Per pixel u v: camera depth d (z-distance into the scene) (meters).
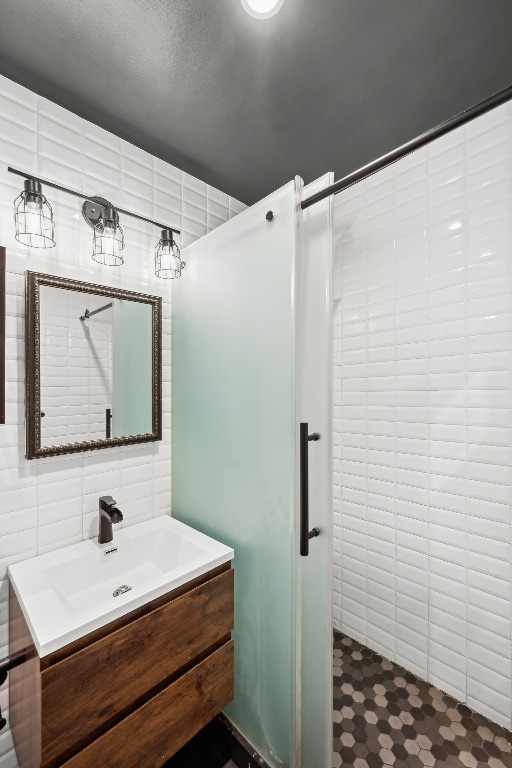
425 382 1.63
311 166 1.71
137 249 1.57
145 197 1.58
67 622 0.91
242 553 1.34
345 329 1.95
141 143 1.54
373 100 1.31
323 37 1.06
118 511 1.28
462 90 1.27
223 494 1.42
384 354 1.78
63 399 1.33
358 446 1.89
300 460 1.09
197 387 1.55
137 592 1.03
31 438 1.23
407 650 1.70
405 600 1.71
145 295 1.57
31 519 1.26
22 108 1.24
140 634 1.02
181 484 1.64
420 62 1.15
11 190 1.21
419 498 1.66
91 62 1.15
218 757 1.31
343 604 1.97
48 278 1.27
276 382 1.20
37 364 1.25
